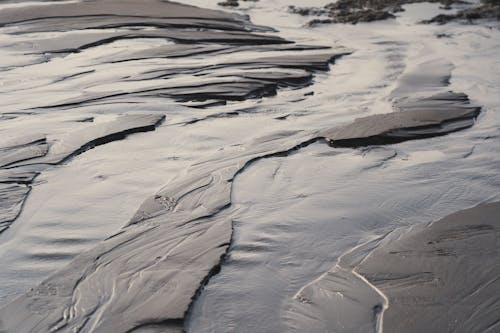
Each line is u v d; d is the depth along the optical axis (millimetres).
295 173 5035
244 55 9461
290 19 13680
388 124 6094
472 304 3314
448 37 11391
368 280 3566
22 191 4625
